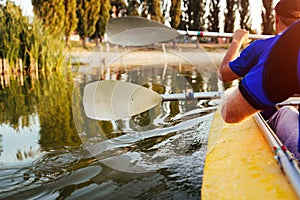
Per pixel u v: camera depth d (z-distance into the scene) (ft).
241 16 70.28
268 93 3.16
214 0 68.95
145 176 5.29
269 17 59.72
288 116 5.09
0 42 24.44
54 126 8.82
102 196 4.76
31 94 15.07
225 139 5.24
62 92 15.44
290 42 2.93
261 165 3.96
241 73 4.98
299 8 4.16
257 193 3.39
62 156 6.38
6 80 21.33
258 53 4.57
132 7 63.93
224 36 7.48
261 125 5.23
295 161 3.56
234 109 3.62
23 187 5.11
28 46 25.17
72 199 4.70
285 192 3.28
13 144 7.28
